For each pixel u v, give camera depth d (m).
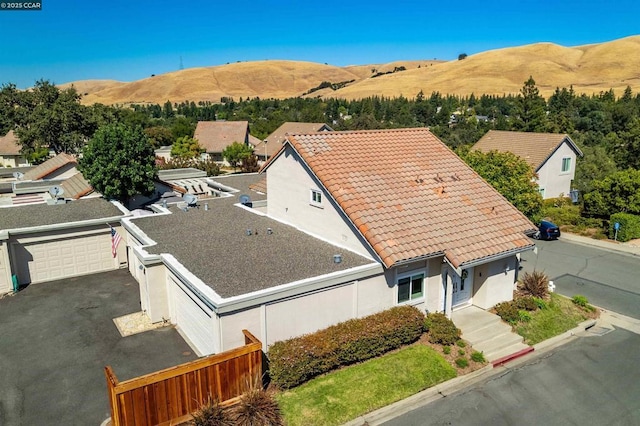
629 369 15.52
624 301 21.33
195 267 16.14
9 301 20.28
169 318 18.16
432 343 16.22
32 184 36.31
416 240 16.58
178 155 67.69
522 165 28.12
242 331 13.58
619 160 43.97
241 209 25.38
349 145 20.83
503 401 13.75
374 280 16.11
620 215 31.34
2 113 67.12
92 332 17.30
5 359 15.44
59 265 23.14
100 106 63.56
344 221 18.00
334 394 13.44
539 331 17.66
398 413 13.15
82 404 13.12
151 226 21.88
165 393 11.70
